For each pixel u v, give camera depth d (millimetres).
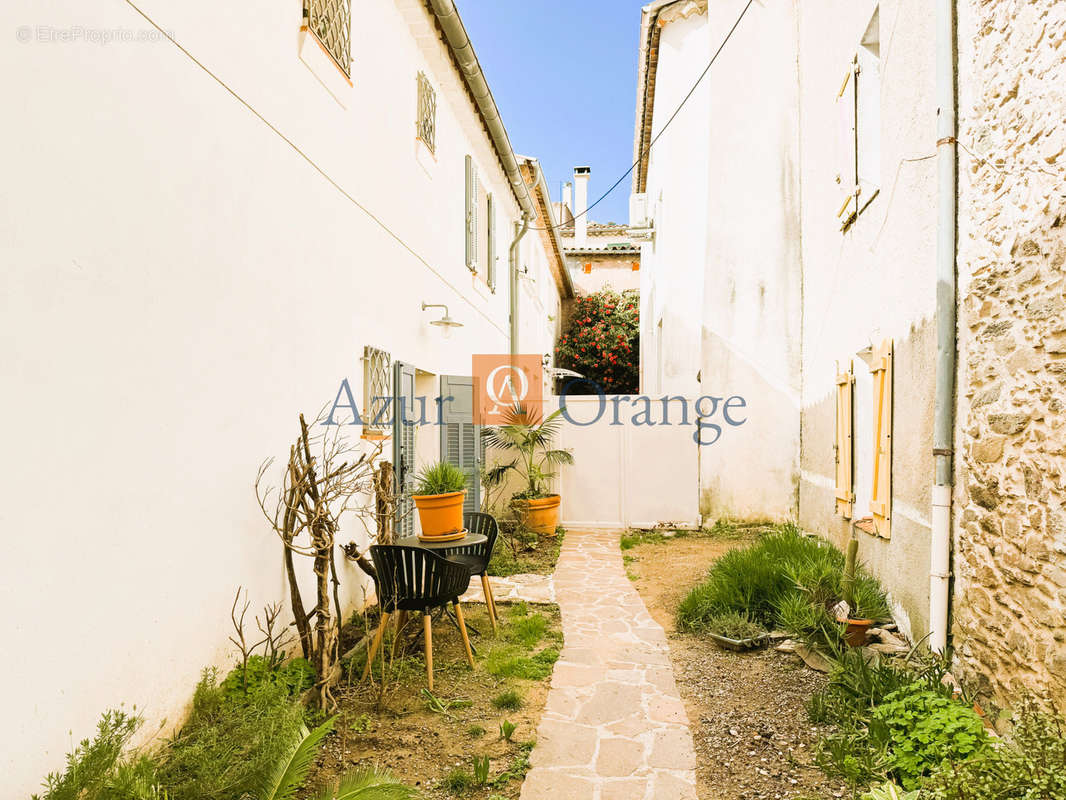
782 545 5699
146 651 2627
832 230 6602
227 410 3217
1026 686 2834
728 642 4371
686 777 2822
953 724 2666
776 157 8781
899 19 4445
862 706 3234
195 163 2955
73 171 2271
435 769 2895
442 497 4488
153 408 2678
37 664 2117
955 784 2256
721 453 8922
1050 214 2701
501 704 3543
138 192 2590
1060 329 2639
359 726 3264
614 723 3346
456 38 6156
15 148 2049
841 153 6199
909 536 4191
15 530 2043
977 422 3297
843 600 4305
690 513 9016
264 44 3557
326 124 4328
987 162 3217
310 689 3406
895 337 4547
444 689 3754
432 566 3742
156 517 2691
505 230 11125
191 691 2920
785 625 4520
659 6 9891
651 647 4500
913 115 4176
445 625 4871
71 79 2262
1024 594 2865
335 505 4422
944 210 3568
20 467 2062
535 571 6691
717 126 8992
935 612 3604
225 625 3197
